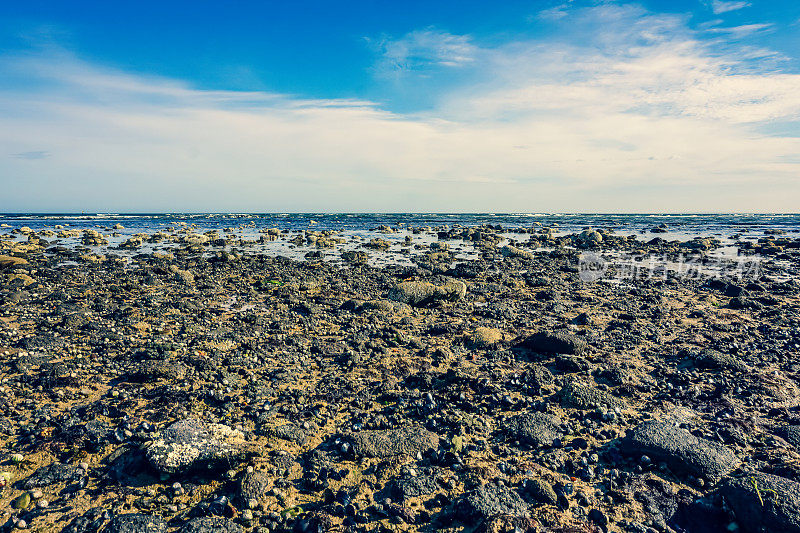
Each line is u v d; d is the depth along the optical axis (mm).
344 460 7543
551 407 9336
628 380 10492
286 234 60062
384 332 14320
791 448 7691
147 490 6777
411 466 7387
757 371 10883
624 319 16047
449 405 9469
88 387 10297
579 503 6457
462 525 6086
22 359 11703
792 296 19266
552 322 15820
